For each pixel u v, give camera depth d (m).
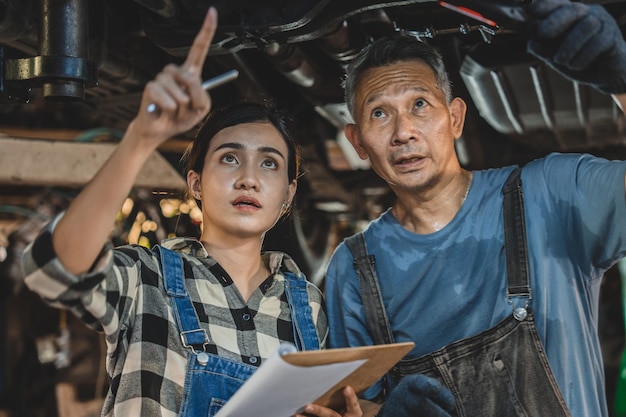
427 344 2.56
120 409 2.21
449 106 2.64
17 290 6.86
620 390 5.87
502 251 2.51
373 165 2.63
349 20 3.25
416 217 2.63
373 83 2.57
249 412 2.01
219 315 2.36
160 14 2.59
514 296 2.44
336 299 2.73
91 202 1.87
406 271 2.60
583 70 1.99
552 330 2.43
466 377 2.47
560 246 2.47
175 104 1.77
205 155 2.52
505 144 5.46
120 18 3.34
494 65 3.59
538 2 1.91
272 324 2.44
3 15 2.50
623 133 4.84
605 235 2.39
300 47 3.70
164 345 2.26
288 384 1.94
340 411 2.29
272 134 2.51
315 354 1.88
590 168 2.42
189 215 4.69
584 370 2.43
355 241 2.73
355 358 1.99
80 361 7.02
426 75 2.57
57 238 1.90
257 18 2.55
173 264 2.38
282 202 2.52
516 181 2.56
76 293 1.96
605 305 7.52
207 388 2.22
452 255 2.55
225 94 3.89
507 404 2.43
